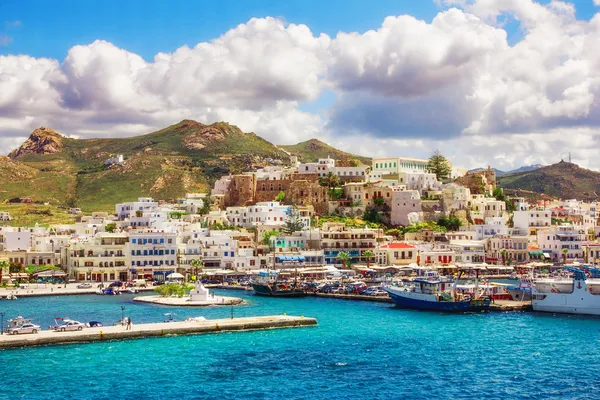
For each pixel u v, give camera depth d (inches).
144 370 4537.4
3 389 4097.0
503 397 4060.0
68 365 4638.3
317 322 6437.0
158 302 7864.2
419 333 5935.0
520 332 6008.9
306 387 4210.1
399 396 4060.0
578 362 4894.2
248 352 5088.6
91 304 7795.3
